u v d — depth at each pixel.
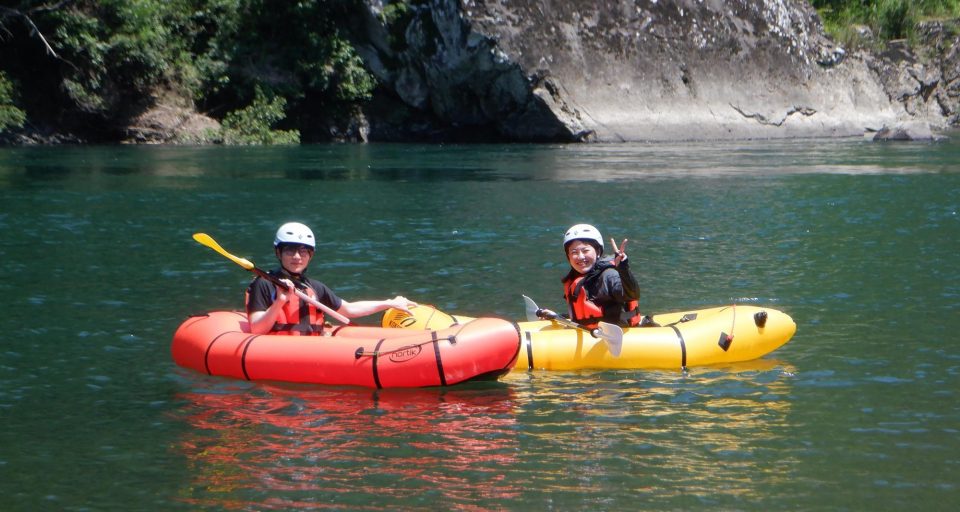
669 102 35.94
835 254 12.49
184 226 14.86
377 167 24.61
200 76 33.19
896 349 8.10
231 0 33.41
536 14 33.69
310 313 7.92
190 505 5.19
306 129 35.06
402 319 8.30
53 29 30.16
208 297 10.20
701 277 11.16
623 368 7.64
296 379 7.31
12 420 6.52
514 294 10.27
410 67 34.47
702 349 7.71
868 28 43.41
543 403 6.81
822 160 26.45
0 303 9.80
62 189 19.20
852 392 7.01
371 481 5.47
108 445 6.05
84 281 10.91
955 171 22.94
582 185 20.47
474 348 7.16
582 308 7.96
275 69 33.94
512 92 33.66
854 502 5.20
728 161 26.30
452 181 21.27
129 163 25.08
